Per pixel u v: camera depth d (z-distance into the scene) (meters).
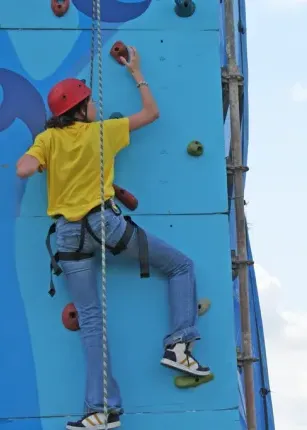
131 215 6.16
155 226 6.15
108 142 5.91
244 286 6.65
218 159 6.33
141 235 5.76
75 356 5.83
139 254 5.71
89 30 6.60
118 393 5.60
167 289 6.00
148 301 5.97
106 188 5.79
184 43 6.61
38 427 5.66
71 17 6.61
